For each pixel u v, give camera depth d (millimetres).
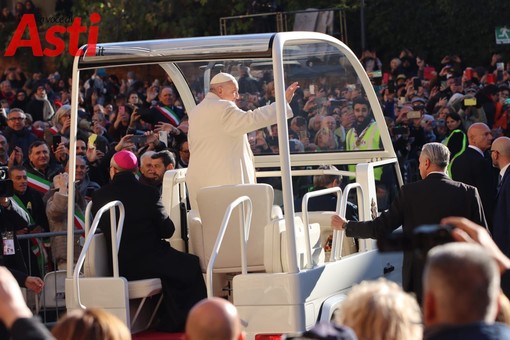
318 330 10719
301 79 22312
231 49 18375
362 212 20453
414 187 19516
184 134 29266
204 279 19469
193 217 19547
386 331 10758
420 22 54625
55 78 51031
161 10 54125
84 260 19031
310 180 22500
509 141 23078
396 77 47875
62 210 25703
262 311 17562
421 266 18875
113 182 19344
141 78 47250
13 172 25719
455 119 35312
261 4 50031
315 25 47375
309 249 18094
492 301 9641
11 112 33000
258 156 23000
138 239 19141
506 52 54594
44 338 9430
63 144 29750
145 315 19391
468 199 19344
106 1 53750
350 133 22750
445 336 9609
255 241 18781
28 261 24656
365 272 20203
